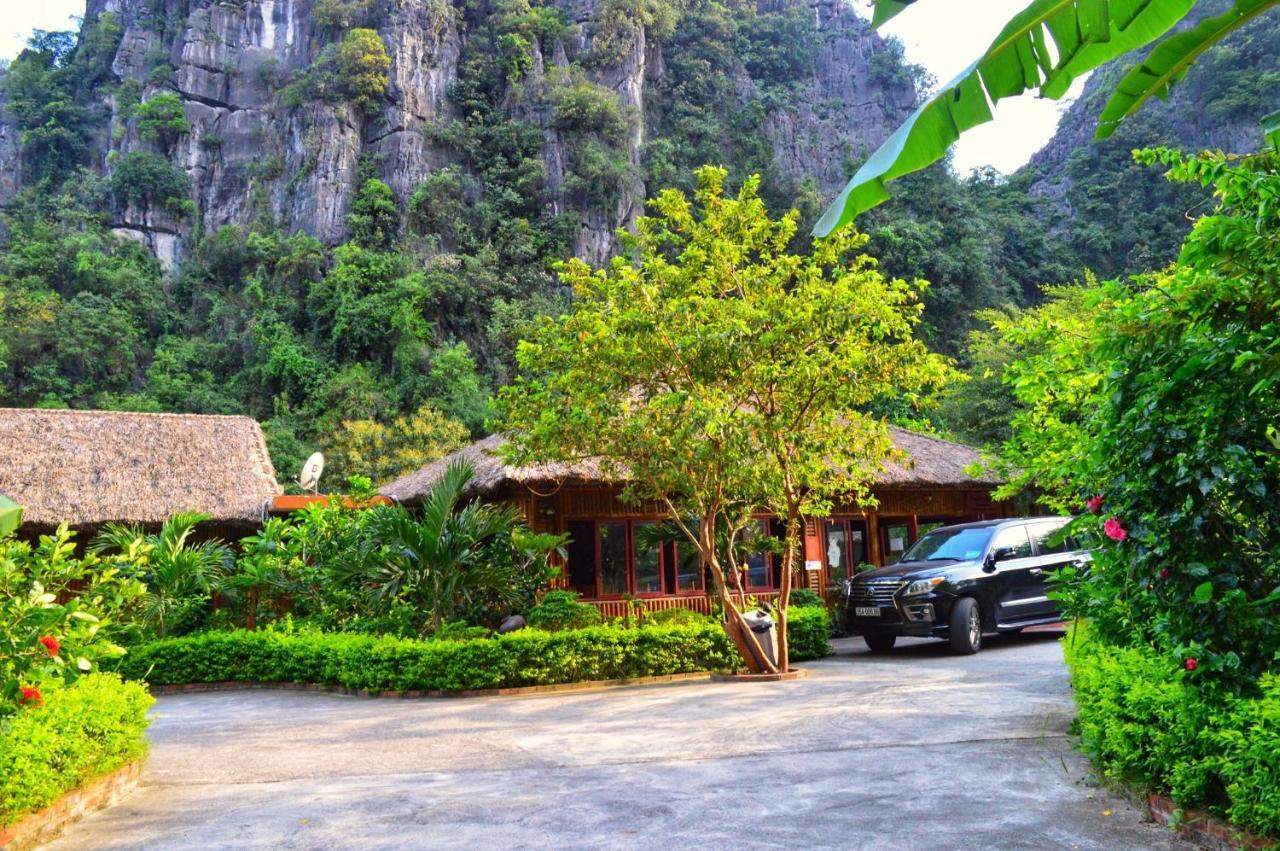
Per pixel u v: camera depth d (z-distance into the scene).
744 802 4.94
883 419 11.09
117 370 57.44
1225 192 4.04
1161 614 3.90
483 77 73.19
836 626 16.50
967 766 5.60
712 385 9.76
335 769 6.39
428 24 72.56
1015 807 4.65
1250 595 3.61
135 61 77.81
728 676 10.72
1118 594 4.20
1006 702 7.89
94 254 62.06
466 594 12.16
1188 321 3.67
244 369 57.03
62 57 85.00
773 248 10.90
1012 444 6.96
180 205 68.81
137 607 12.65
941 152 2.59
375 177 66.50
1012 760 5.71
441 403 51.38
